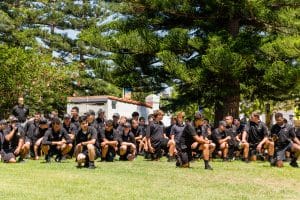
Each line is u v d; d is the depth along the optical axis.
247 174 13.41
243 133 17.22
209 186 11.23
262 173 13.69
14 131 15.77
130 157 16.91
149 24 25.84
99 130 16.36
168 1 23.97
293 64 22.25
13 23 41.50
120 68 26.23
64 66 38.22
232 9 22.81
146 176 12.53
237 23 24.02
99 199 9.06
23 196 9.14
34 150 16.92
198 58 23.47
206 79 23.11
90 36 24.66
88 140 14.43
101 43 24.45
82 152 14.26
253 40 22.44
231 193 10.33
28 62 32.56
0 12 40.97
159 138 17.25
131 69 25.92
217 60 21.08
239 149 17.70
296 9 23.08
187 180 12.02
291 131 15.62
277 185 11.77
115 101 30.48
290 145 15.59
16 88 31.64
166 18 25.75
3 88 31.45
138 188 10.54
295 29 22.98
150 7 24.64
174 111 26.47
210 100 25.27
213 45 21.98
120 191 10.04
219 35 22.64
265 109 35.97
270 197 10.00
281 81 21.48
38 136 17.09
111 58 26.42
